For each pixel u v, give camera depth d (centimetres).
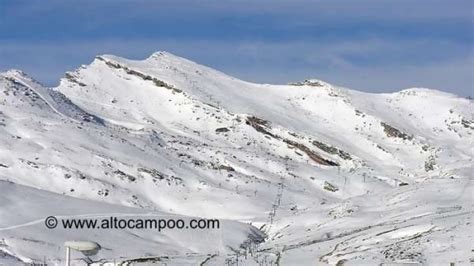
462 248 6600
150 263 7344
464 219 7962
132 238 9656
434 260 6281
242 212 14188
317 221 10950
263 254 7962
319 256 7494
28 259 7581
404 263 6141
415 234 7675
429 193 10519
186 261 7556
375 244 7581
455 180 11281
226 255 8419
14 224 9044
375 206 10669
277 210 14025
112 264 7412
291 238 10012
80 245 3834
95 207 10819
